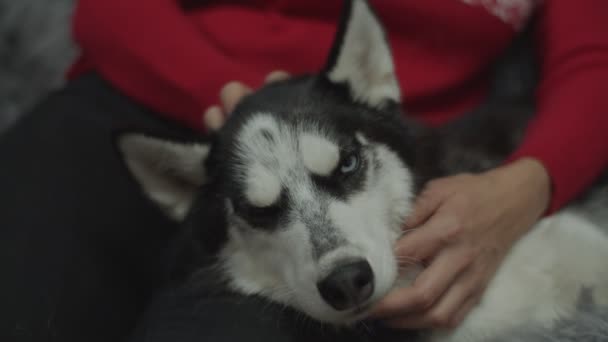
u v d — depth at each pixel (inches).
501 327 58.7
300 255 52.5
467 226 55.9
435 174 67.6
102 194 70.8
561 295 60.1
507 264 61.7
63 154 72.2
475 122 82.7
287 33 78.4
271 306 59.3
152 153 61.3
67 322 61.4
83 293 64.1
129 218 72.1
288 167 55.4
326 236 51.7
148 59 74.5
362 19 61.2
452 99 87.1
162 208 64.9
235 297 61.5
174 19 75.2
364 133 60.1
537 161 64.8
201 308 59.1
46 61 103.9
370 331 60.4
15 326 58.0
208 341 52.5
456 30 76.8
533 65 89.1
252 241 59.4
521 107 87.7
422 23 76.7
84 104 78.3
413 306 52.9
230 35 79.9
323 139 55.9
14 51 104.7
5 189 68.7
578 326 55.9
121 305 69.1
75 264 64.6
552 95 73.5
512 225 60.2
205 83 73.2
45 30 103.7
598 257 60.9
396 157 62.1
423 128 71.7
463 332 59.2
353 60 62.6
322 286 50.1
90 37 77.9
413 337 60.8
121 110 78.5
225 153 59.7
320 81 62.5
